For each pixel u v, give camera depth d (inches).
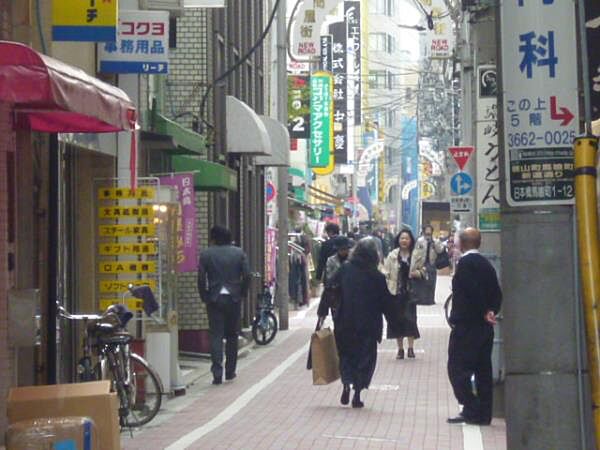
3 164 549.0
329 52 2293.3
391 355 1005.8
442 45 1514.5
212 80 1112.8
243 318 1295.5
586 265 279.1
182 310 1034.1
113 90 510.6
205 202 1066.7
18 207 589.0
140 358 634.8
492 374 654.5
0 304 546.6
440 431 615.2
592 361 279.6
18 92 421.7
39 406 443.2
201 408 711.7
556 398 284.4
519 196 287.6
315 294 1973.4
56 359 609.0
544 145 287.4
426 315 1494.8
